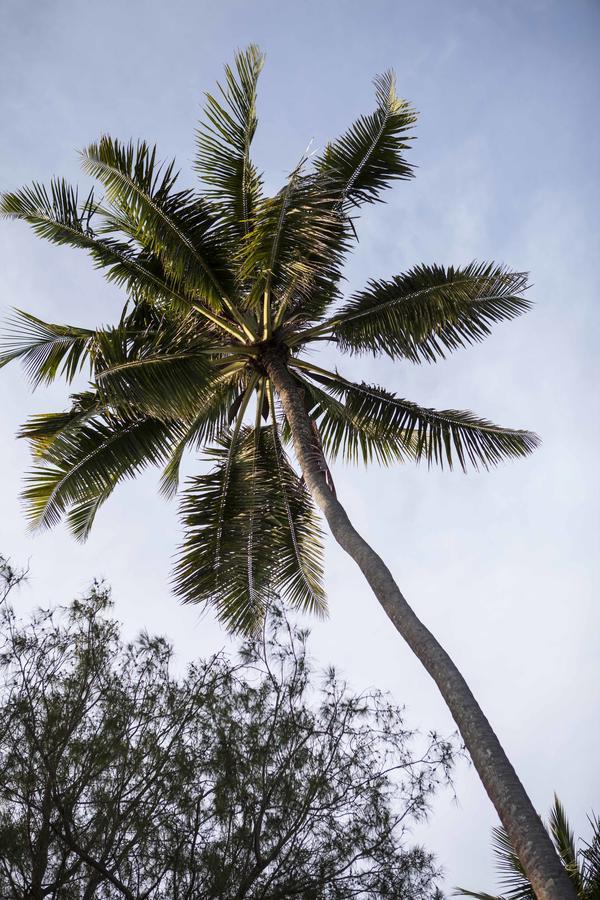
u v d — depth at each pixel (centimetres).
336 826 555
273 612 684
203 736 580
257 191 1080
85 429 1096
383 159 1073
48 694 575
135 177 1021
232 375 1188
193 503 1171
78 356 1094
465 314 1105
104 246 1075
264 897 511
